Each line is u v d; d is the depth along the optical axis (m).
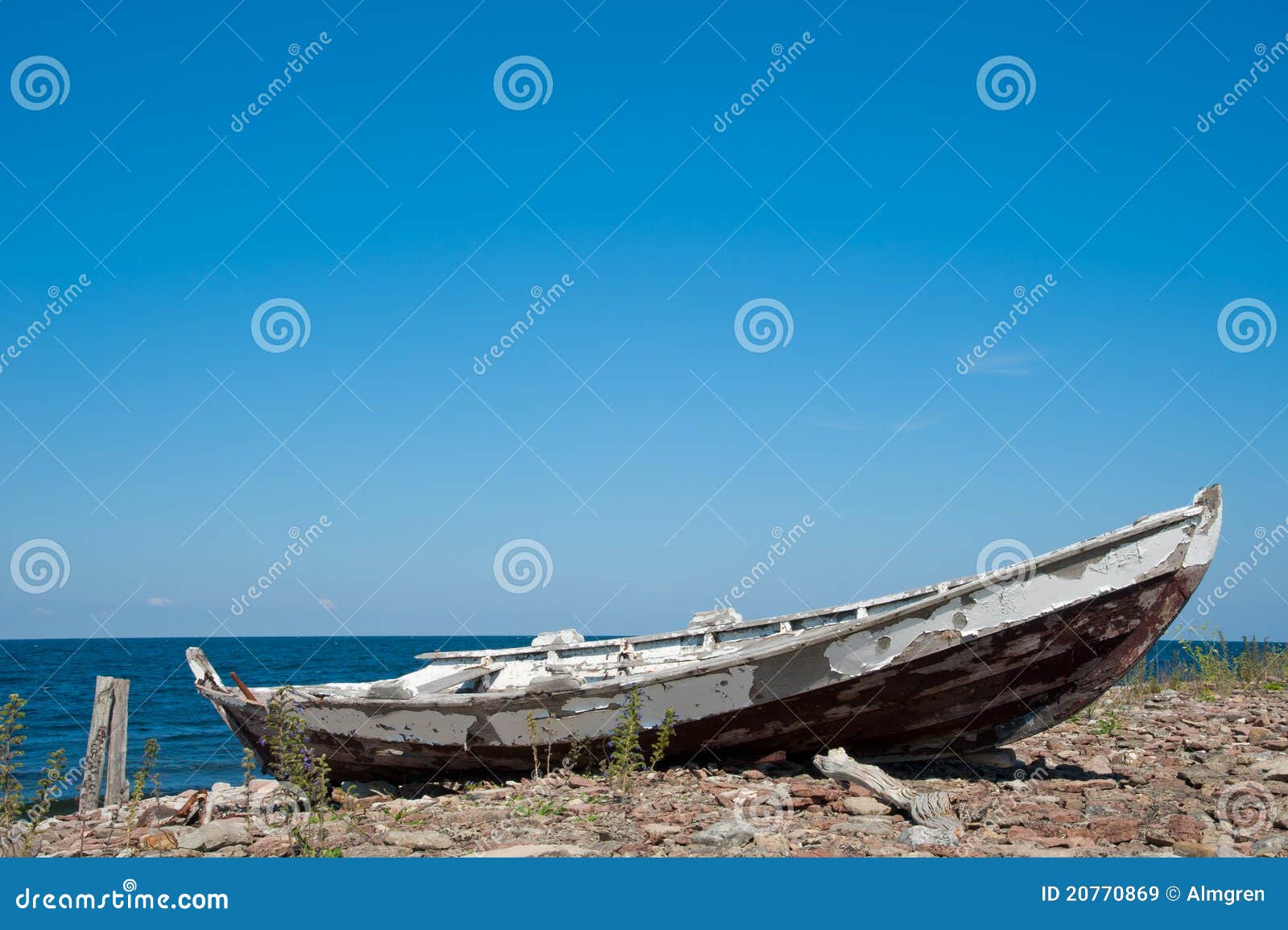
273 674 43.47
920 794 8.12
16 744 7.82
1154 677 17.73
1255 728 12.01
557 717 10.47
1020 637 9.30
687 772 10.22
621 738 10.15
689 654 12.56
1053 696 9.83
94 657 62.25
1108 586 9.05
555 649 13.64
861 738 10.23
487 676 12.46
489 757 10.88
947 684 9.61
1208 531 8.98
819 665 9.74
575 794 9.45
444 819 8.68
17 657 62.16
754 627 12.61
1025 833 7.46
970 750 10.28
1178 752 11.12
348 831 8.27
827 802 8.59
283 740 9.04
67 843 8.50
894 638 9.52
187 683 41.94
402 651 74.25
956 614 9.37
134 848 8.15
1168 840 7.11
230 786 14.33
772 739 10.28
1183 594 9.14
